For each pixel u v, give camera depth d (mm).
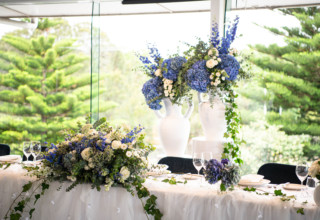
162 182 2814
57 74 7879
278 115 5371
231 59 3355
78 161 2703
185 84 3547
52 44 7816
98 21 5492
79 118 7957
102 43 9516
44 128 7852
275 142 5340
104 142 2688
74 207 2715
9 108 7633
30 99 7785
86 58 7816
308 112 5309
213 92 3412
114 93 9719
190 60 3535
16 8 6453
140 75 9609
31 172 2959
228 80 3385
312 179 2553
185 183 2770
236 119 3438
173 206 2566
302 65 5281
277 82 5320
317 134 5266
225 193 2525
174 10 6082
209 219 2496
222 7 4262
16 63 7633
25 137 7766
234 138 3461
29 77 7762
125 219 2643
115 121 9758
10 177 2893
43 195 2787
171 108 3885
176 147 3896
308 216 2305
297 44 5254
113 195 2678
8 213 2869
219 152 3480
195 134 8461
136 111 9711
